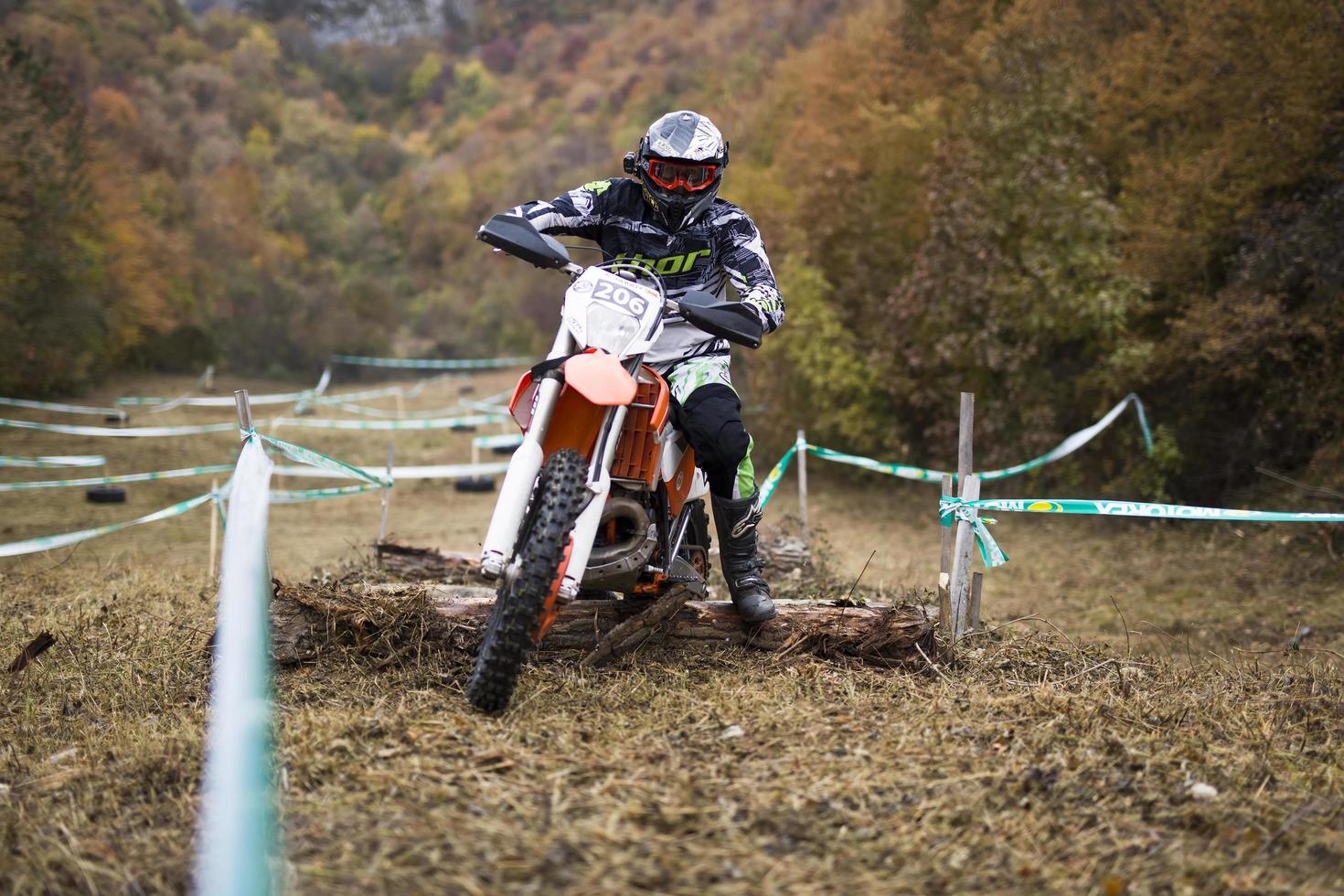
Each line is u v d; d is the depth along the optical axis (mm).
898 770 3244
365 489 8266
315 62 118375
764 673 4273
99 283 33031
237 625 3389
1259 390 11945
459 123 94500
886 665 4461
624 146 64500
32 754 3660
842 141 18312
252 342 45781
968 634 5008
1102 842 2871
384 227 75500
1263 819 3033
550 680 4074
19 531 12844
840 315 16328
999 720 3717
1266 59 11773
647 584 4164
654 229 4445
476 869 2570
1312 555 9609
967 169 13969
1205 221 12141
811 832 2824
